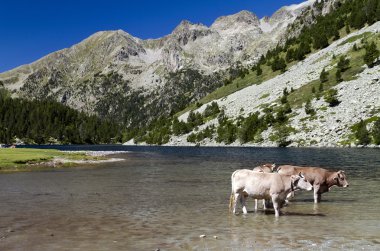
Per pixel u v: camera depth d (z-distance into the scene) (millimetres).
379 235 14578
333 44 183875
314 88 138125
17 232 15445
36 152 72312
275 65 199875
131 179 36406
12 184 32562
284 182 18672
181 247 13172
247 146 123438
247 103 168500
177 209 20547
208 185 31297
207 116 183500
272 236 14562
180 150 113062
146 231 15539
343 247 13008
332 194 25141
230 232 15273
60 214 19219
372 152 70000
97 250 12945
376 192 25578
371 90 117875
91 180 35719
